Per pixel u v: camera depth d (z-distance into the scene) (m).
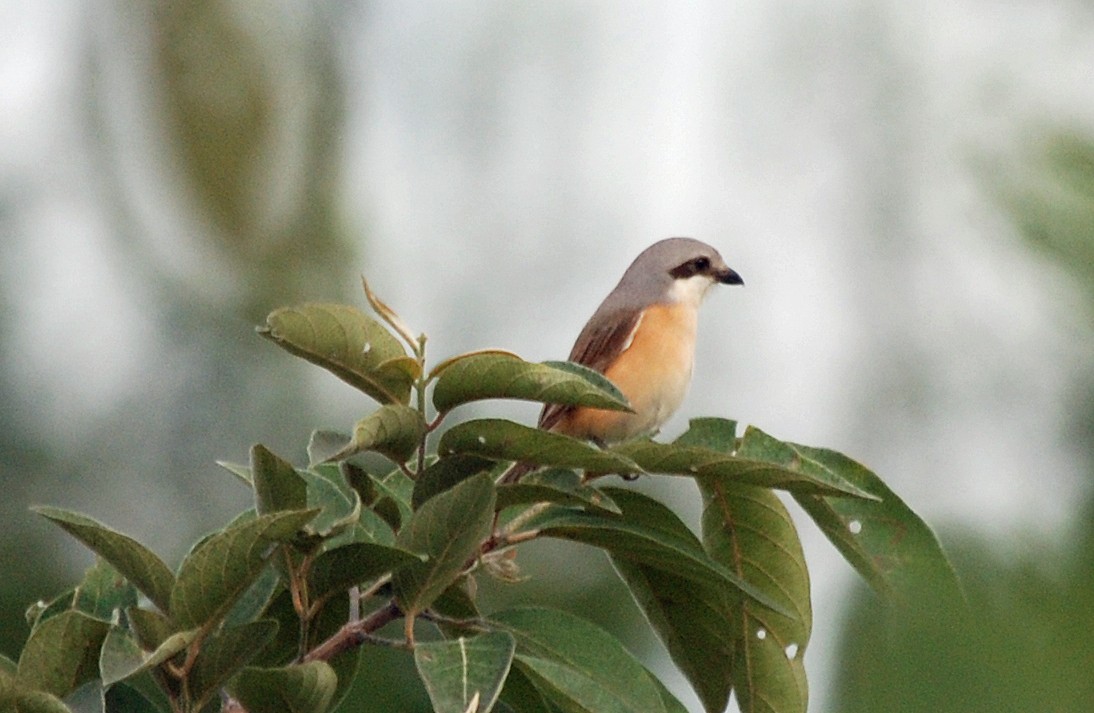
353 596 6.86
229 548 6.03
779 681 7.80
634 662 6.89
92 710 6.29
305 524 6.05
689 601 7.80
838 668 4.05
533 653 6.91
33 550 12.55
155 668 6.27
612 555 7.80
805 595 7.68
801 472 6.71
